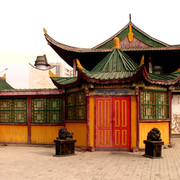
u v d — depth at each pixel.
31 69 37.66
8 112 15.62
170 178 7.07
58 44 18.83
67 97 14.14
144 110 12.24
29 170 8.20
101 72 12.77
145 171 7.90
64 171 7.99
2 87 17.69
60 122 14.64
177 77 13.32
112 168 8.35
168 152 11.81
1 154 11.78
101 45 20.22
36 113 15.12
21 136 15.23
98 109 12.10
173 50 18.73
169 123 13.57
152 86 12.62
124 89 11.95
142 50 18.91
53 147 14.43
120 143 11.85
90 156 10.73
